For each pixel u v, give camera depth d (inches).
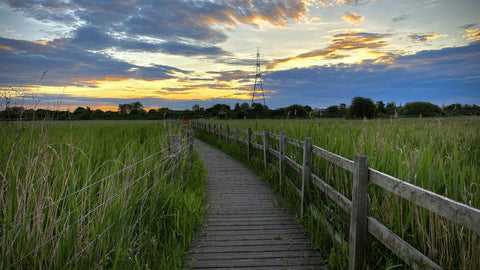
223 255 151.7
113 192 137.3
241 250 157.1
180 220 175.5
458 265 100.9
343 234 147.2
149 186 182.4
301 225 191.3
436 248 103.6
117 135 383.9
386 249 122.4
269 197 259.9
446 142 253.9
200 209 211.2
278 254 152.3
